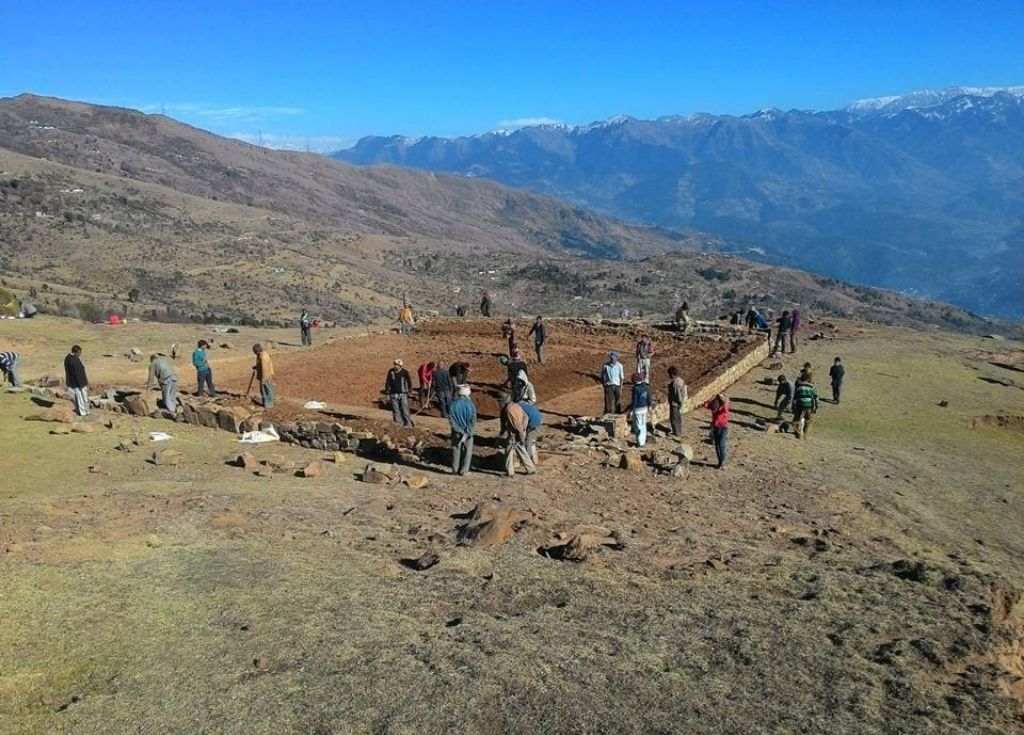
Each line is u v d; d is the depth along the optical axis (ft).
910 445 75.87
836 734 22.43
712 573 35.47
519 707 22.74
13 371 74.84
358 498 44.80
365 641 26.20
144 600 28.02
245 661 24.39
